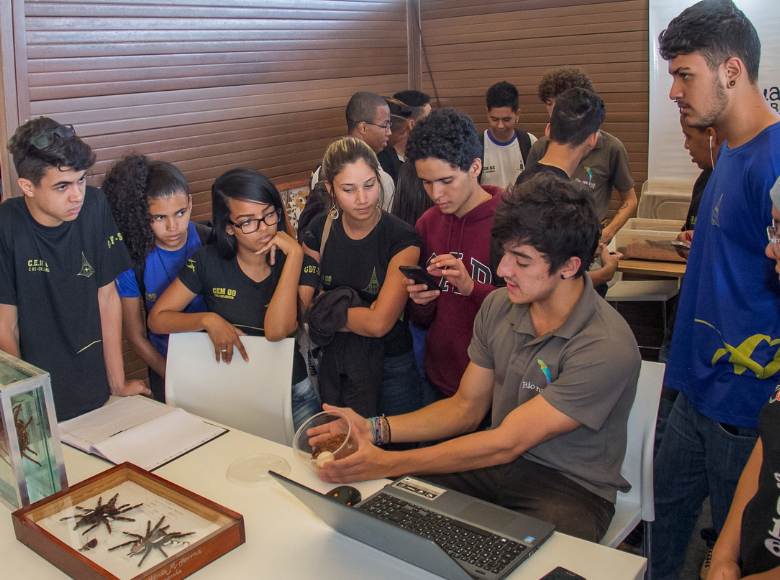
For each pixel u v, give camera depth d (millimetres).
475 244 2033
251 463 1629
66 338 1922
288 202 3963
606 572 1200
